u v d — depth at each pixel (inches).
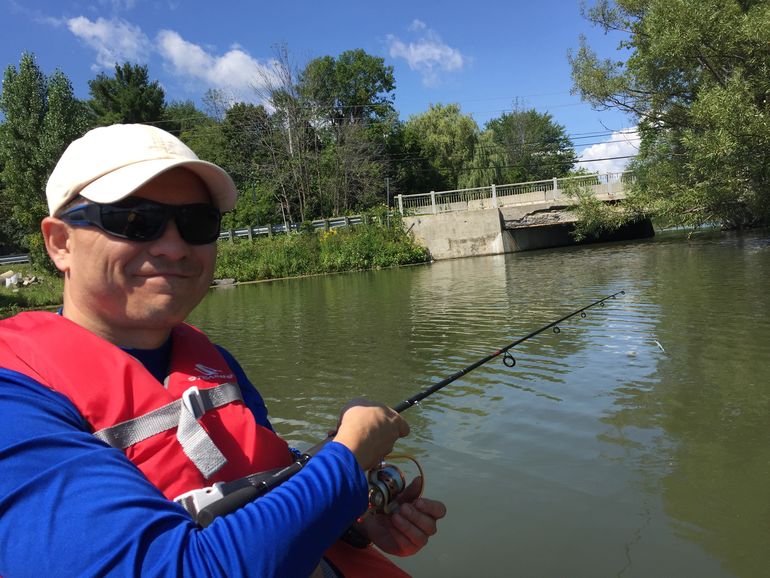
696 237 902.4
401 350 290.5
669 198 706.8
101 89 1766.7
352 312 454.9
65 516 32.4
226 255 999.6
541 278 577.0
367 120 1707.7
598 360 234.8
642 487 128.6
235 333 393.1
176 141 47.1
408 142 1749.5
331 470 40.3
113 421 41.1
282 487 38.4
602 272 572.1
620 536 110.4
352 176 1418.6
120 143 44.4
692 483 128.7
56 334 42.4
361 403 48.8
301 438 176.2
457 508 124.1
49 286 924.6
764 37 538.0
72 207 44.1
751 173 581.9
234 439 48.4
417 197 1170.6
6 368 39.0
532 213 1060.5
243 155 1438.2
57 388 40.0
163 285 45.0
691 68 666.2
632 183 828.0
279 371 265.0
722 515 115.3
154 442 42.3
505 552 107.6
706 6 562.6
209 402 48.1
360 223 1103.6
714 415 167.2
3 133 1055.0
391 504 57.6
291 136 1342.3
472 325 344.5
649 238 1038.4
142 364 46.2
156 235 44.3
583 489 128.9
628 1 742.5
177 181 45.6
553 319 339.3
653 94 748.6
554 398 191.8
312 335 359.3
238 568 33.6
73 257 44.6
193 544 33.9
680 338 260.4
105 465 35.4
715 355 229.1
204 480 44.8
